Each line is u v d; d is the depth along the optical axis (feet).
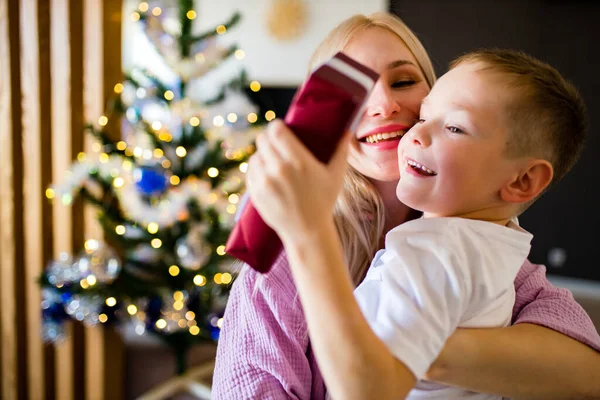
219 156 6.48
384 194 3.02
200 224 6.30
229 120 6.55
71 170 6.61
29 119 7.26
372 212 3.01
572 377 2.05
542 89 2.19
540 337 2.10
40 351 7.58
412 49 3.07
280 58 12.69
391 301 1.85
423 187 2.21
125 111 6.58
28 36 7.10
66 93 7.02
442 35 11.87
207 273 6.46
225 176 6.56
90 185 7.06
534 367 2.01
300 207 1.46
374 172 2.83
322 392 2.59
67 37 6.88
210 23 13.08
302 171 1.45
